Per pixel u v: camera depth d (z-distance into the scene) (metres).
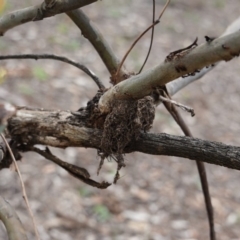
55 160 1.35
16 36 6.88
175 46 8.09
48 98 5.68
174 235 4.37
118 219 4.43
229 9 10.48
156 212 4.61
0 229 3.80
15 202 4.23
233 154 1.01
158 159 5.39
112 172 4.93
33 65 6.27
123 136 1.15
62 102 5.69
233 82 7.39
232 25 1.53
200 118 6.29
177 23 9.09
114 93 1.14
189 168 5.36
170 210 4.67
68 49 6.98
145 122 1.17
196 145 1.06
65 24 7.66
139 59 7.27
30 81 5.86
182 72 0.92
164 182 5.04
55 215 4.25
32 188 4.44
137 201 4.70
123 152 1.19
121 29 8.21
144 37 8.13
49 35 7.19
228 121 6.38
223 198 5.00
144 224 4.43
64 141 1.27
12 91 5.52
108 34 7.91
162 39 8.24
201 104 6.62
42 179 4.57
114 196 4.68
